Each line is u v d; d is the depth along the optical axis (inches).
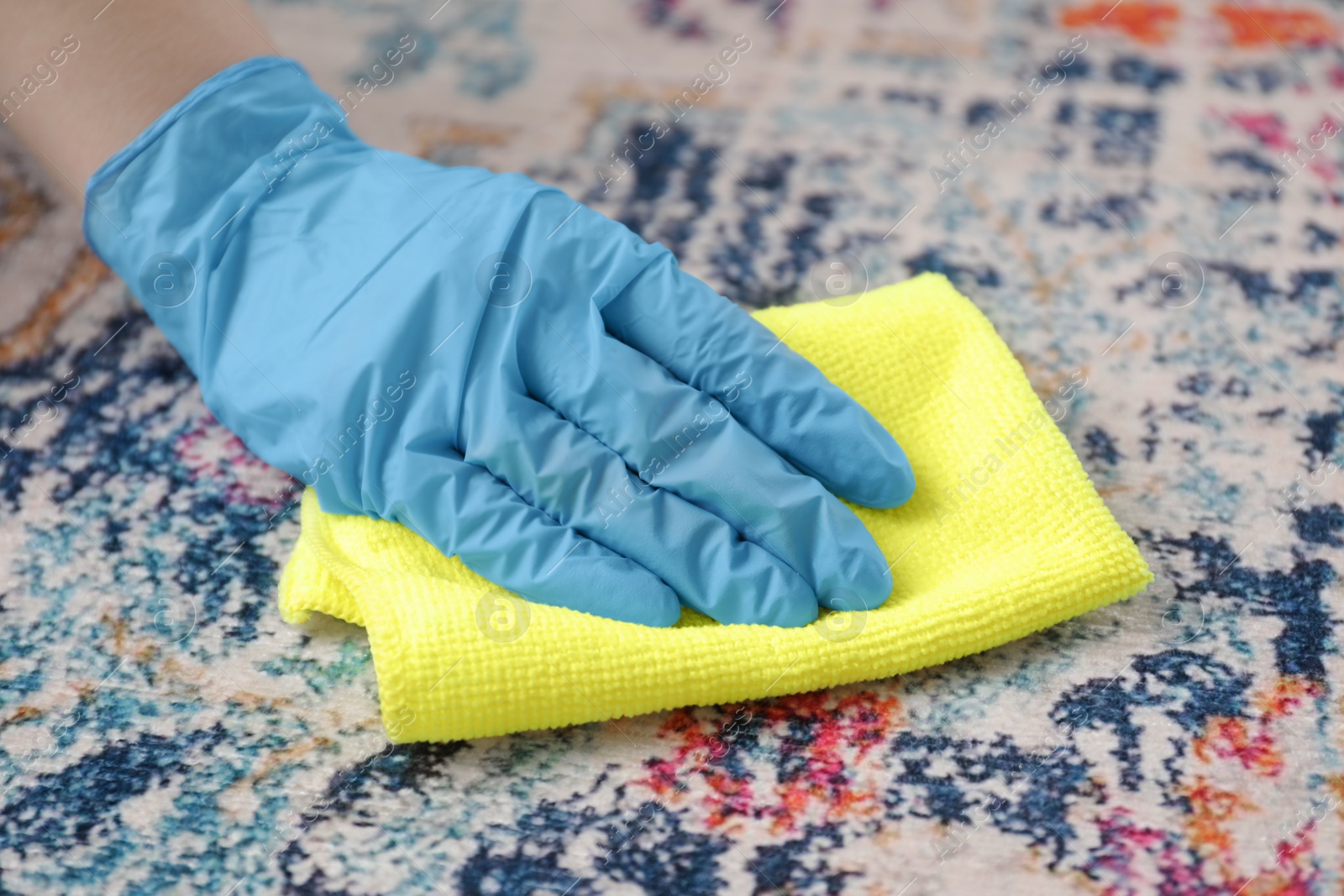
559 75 23.2
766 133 22.5
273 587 18.2
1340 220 21.2
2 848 16.4
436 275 17.9
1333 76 23.0
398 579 16.9
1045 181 21.8
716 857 16.2
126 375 20.1
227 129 18.8
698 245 21.2
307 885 16.1
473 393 17.7
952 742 16.8
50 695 17.4
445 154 22.1
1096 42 23.6
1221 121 22.4
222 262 18.7
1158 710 17.0
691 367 18.1
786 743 16.9
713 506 17.5
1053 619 17.2
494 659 16.4
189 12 19.2
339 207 18.8
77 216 21.5
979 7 24.1
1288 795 16.5
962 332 18.6
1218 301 20.4
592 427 17.8
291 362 18.1
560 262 18.2
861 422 17.7
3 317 20.6
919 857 16.2
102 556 18.5
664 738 17.0
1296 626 17.6
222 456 19.3
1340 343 19.9
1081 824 16.3
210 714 17.2
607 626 16.7
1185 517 18.4
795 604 17.1
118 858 16.3
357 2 24.3
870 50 23.5
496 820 16.5
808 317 18.8
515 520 17.4
